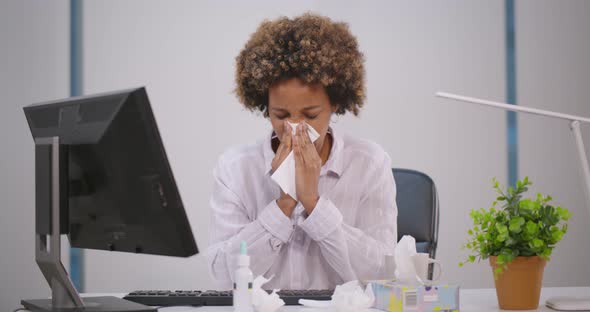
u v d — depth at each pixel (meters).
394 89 3.05
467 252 3.05
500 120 3.10
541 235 1.26
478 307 1.32
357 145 1.82
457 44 3.08
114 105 1.05
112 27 2.94
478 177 3.08
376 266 1.62
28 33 2.89
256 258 1.57
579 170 1.35
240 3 3.00
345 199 1.74
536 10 3.14
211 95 2.97
